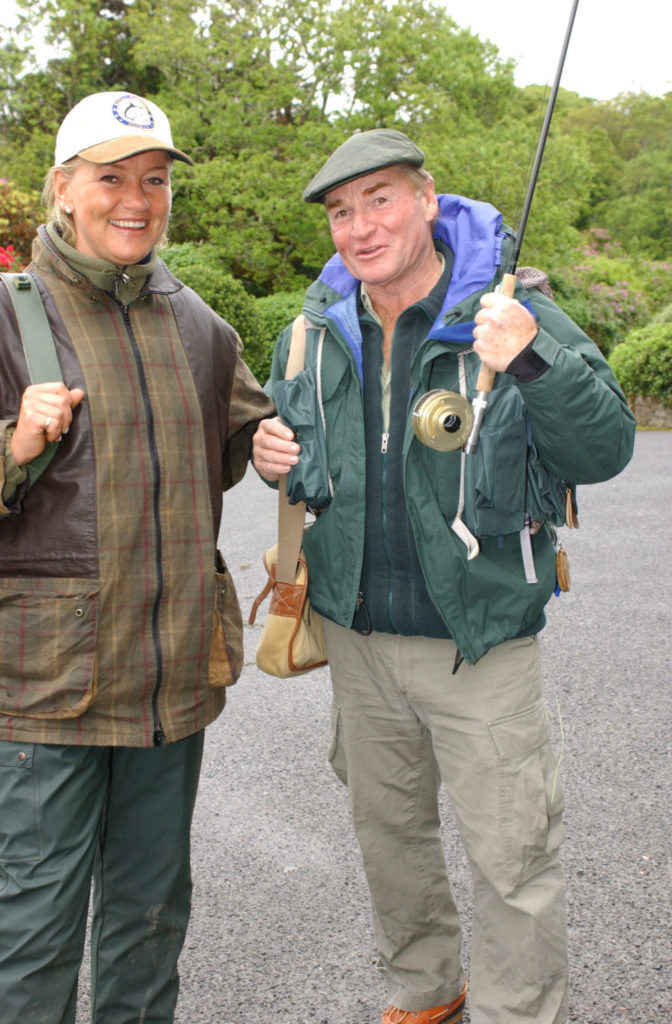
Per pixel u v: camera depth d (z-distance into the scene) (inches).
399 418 85.0
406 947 93.7
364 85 850.1
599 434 76.7
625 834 125.3
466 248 84.3
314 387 87.9
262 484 369.1
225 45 827.4
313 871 120.6
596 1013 93.9
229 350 86.4
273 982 101.0
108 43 975.6
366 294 88.9
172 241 851.4
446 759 85.7
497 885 82.0
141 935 83.3
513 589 82.5
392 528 85.4
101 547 74.4
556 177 862.5
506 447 78.8
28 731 73.7
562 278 954.1
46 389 69.8
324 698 174.9
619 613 212.8
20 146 978.1
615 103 2114.9
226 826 131.8
